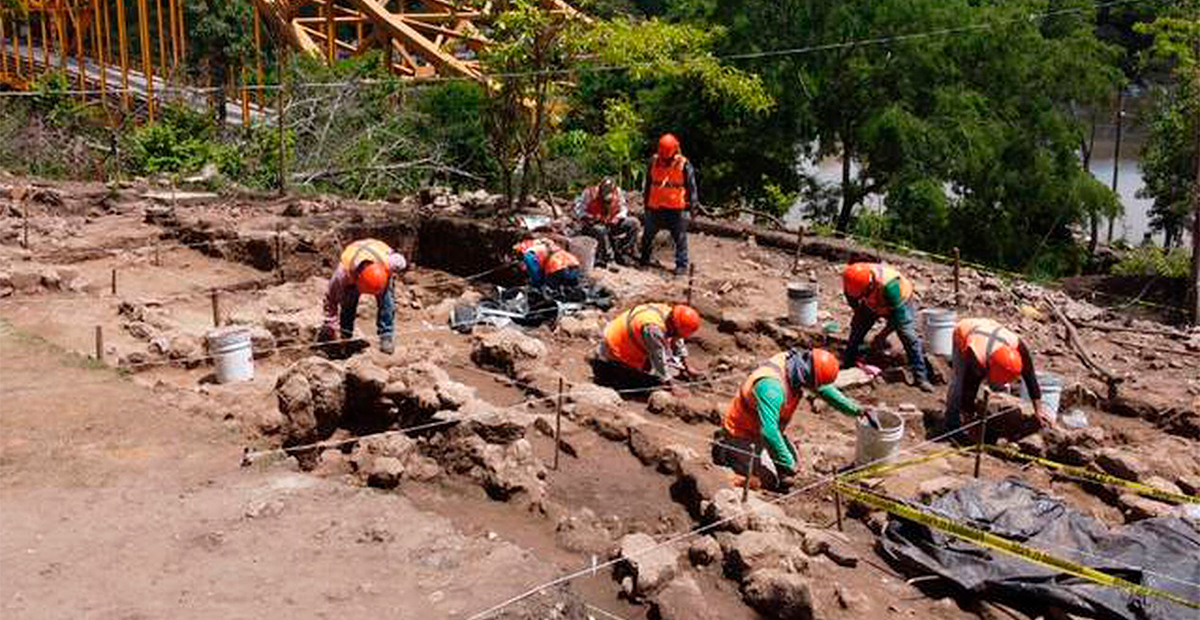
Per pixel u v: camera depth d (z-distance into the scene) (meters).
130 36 50.66
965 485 7.52
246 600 5.43
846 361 10.59
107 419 7.72
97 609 5.31
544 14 16.06
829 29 26.56
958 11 27.00
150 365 9.54
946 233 26.98
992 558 6.66
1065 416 9.84
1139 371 11.14
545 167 20.28
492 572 5.75
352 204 16.17
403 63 37.03
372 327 11.66
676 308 9.81
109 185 16.58
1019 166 27.38
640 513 7.35
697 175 27.66
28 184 16.03
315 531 6.17
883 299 10.17
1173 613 6.15
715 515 6.86
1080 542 6.98
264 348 10.22
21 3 39.81
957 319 11.63
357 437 8.44
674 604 5.91
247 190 17.50
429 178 22.91
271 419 8.02
